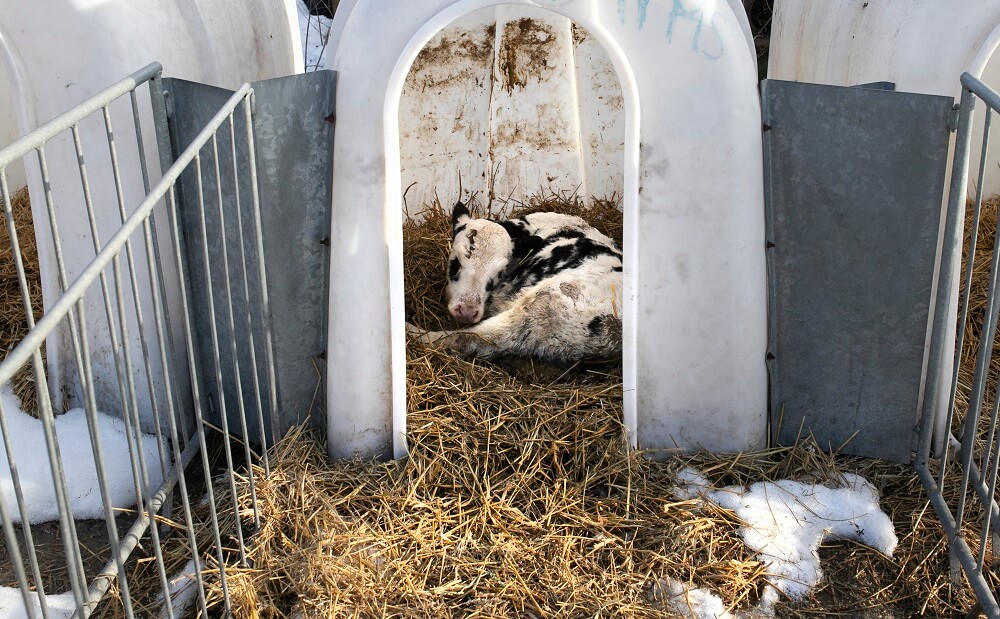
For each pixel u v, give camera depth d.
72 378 3.86
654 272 3.36
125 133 3.46
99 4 3.33
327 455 3.60
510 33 5.19
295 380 3.56
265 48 4.40
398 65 3.16
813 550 3.18
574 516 3.24
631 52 3.12
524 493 3.36
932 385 3.45
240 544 2.97
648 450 3.53
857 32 3.74
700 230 3.29
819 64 4.03
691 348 3.44
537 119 5.32
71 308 2.07
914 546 3.22
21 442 3.63
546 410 3.70
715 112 3.18
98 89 3.43
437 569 3.04
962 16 3.30
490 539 3.15
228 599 2.80
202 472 3.63
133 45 3.43
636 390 3.47
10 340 4.32
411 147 5.40
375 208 3.29
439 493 3.39
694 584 3.02
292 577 2.94
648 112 3.20
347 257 3.35
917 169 3.21
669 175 3.25
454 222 4.59
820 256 3.37
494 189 5.40
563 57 5.23
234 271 3.52
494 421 3.66
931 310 3.46
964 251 4.64
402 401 3.47
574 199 5.38
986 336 2.85
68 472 3.51
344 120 3.23
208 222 3.51
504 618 2.87
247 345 3.60
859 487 3.43
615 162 5.37
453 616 2.88
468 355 4.09
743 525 3.21
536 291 3.98
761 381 3.53
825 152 3.24
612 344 3.96
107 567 2.89
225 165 3.37
